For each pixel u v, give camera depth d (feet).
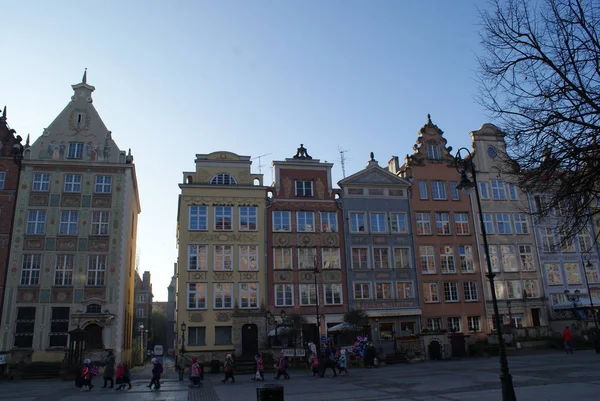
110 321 120.16
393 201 150.61
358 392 65.92
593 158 34.04
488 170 159.94
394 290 142.72
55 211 125.90
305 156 149.48
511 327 136.26
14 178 126.52
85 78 137.69
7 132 129.08
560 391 57.06
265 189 140.67
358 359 115.96
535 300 150.71
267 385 40.37
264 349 120.88
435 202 153.89
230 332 128.06
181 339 124.67
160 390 80.12
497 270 151.33
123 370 83.92
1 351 112.37
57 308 119.75
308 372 104.42
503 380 47.57
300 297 135.13
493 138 163.43
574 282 156.15
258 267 134.62
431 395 60.08
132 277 152.66
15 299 118.21
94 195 128.67
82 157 131.23
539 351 130.41
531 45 36.96
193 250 132.26
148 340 338.13
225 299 130.52
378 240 145.69
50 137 131.03
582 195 36.17
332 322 135.03
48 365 110.32
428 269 147.64
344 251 142.00
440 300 144.97
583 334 138.41
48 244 123.34
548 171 36.45
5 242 121.70
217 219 135.95
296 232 140.15
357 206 147.13
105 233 126.82
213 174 139.95
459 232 153.07
